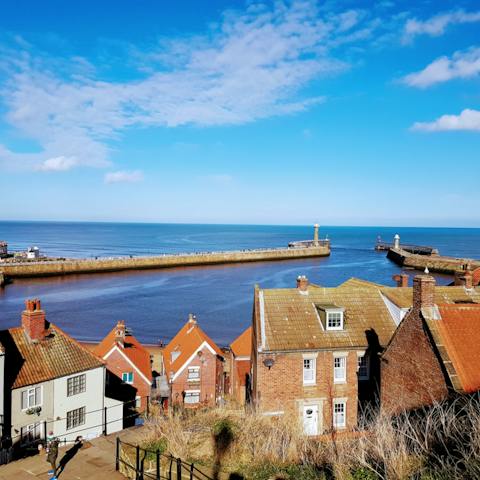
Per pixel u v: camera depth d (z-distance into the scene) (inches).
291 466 494.3
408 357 781.3
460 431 415.8
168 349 1847.9
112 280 4719.5
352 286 1520.7
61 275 4950.8
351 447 476.7
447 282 4512.8
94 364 1219.9
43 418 1098.7
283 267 5954.7
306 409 1093.1
